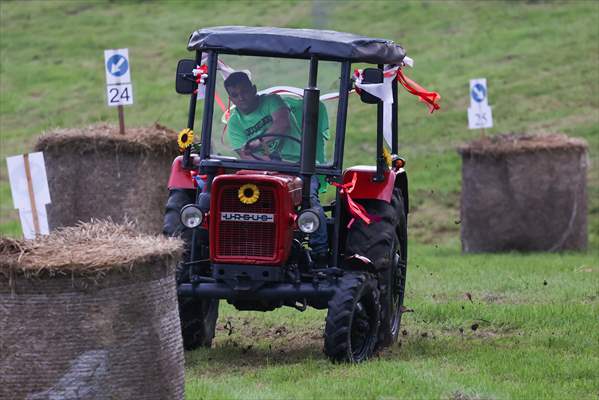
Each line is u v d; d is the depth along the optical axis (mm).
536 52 106688
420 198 76625
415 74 104375
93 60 114688
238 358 32781
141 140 51219
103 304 22641
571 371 29531
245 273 30828
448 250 65438
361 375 28922
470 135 88438
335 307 30609
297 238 31984
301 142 31016
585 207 64375
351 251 33219
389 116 35000
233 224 30844
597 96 93688
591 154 80938
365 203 34125
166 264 23625
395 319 36094
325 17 122438
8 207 74750
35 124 95688
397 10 123938
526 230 63469
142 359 23156
